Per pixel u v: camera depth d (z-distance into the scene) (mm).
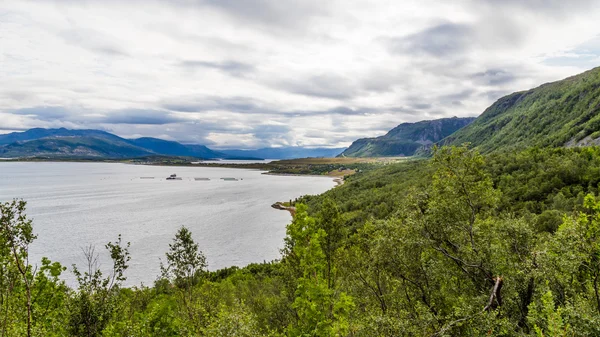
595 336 8594
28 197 140250
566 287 11227
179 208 124438
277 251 73625
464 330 11297
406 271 15594
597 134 127750
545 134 194750
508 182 68812
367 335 12117
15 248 11078
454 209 14367
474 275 13984
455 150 14852
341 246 20375
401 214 15828
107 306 13797
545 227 42500
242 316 13828
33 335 12133
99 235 81375
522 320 11797
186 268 22688
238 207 128375
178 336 14695
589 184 58375
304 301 13609
